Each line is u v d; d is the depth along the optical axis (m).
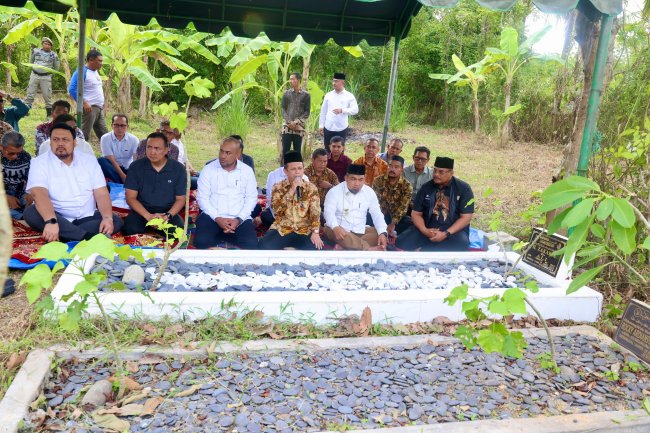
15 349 3.58
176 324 4.01
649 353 3.92
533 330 4.38
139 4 7.63
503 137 15.88
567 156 6.37
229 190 6.11
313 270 5.15
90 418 3.04
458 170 12.15
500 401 3.43
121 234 6.20
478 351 4.00
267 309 4.19
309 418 3.11
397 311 4.36
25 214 5.71
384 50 19.73
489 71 16.47
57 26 12.18
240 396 3.31
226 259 5.20
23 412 2.98
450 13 19.67
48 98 13.08
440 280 5.04
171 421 3.04
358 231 6.28
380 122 19.19
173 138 7.85
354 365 3.72
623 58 6.91
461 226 6.20
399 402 3.35
